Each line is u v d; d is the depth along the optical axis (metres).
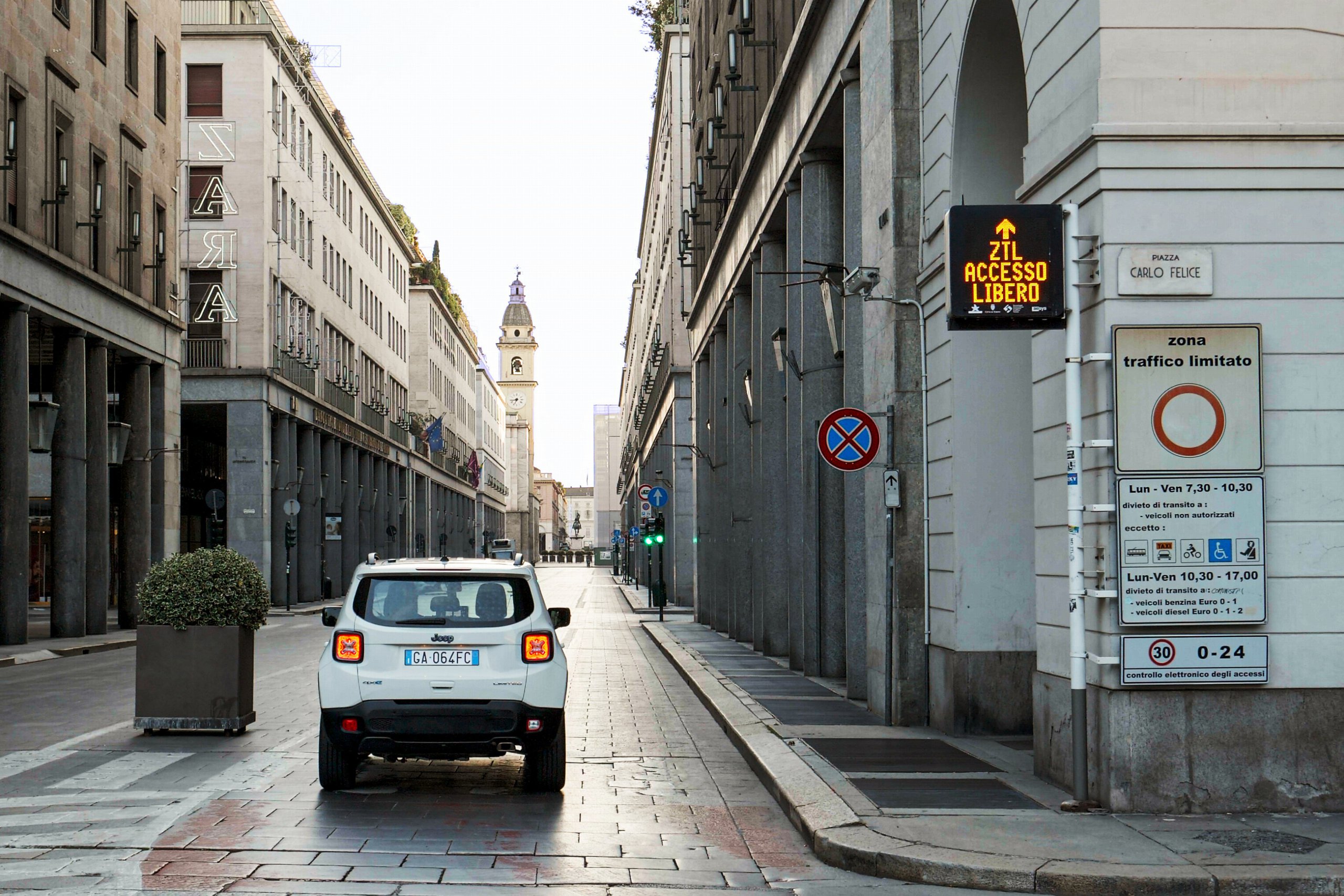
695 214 35.94
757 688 17.25
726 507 33.91
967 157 12.05
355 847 7.64
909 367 13.45
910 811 8.28
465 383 117.12
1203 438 8.42
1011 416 12.19
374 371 73.00
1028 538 12.21
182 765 10.70
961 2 11.59
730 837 8.22
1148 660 8.30
